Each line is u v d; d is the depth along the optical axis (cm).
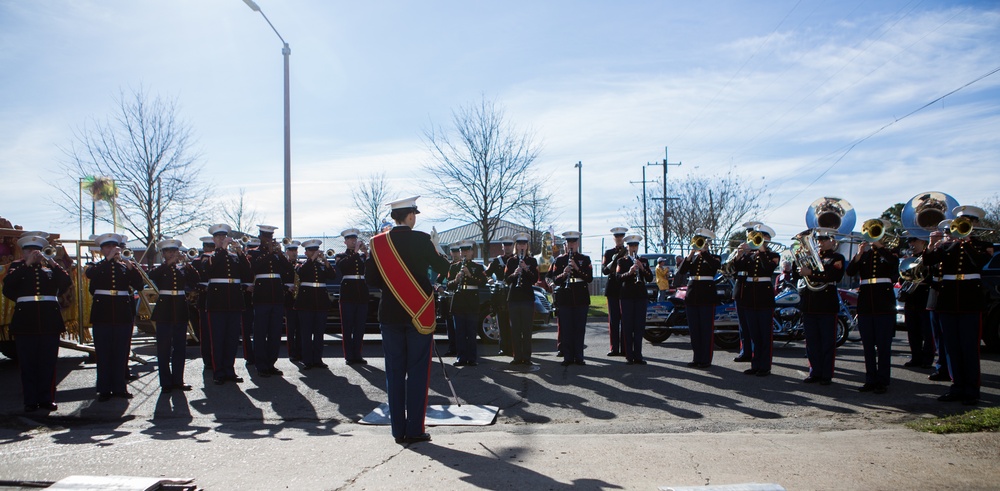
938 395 787
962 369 745
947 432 589
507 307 1060
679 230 4016
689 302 984
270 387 871
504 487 437
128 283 817
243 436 620
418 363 573
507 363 1043
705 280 981
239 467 495
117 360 807
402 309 570
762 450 527
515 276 1016
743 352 1040
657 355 1126
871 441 557
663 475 461
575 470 473
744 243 959
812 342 856
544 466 485
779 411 718
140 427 682
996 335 1117
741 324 1035
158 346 838
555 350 1227
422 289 575
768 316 912
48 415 735
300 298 992
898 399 768
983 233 1225
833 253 852
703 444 549
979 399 762
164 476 478
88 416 730
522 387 850
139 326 1353
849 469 472
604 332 1628
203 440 598
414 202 591
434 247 586
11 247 1027
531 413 717
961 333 738
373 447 552
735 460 497
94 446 580
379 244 580
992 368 962
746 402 761
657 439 572
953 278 741
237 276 913
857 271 830
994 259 1138
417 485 443
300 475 471
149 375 966
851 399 771
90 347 1034
